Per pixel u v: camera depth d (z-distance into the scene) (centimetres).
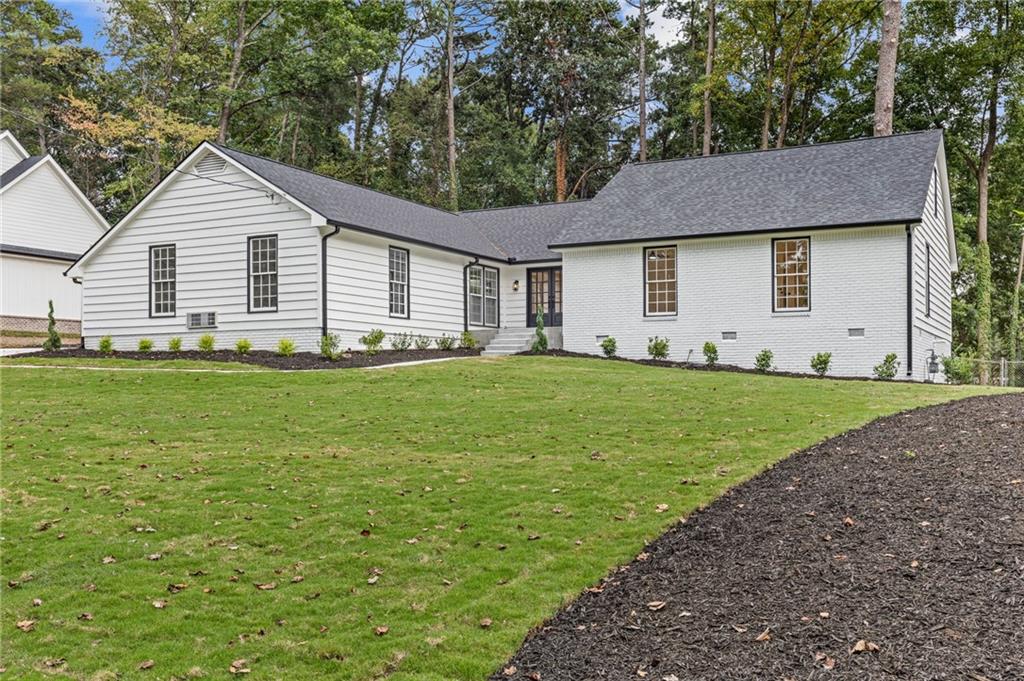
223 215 2119
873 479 781
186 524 792
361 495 860
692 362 2192
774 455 932
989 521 640
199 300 2150
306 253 2017
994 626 489
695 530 710
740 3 3256
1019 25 3256
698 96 3816
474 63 4597
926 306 2191
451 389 1535
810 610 533
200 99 3925
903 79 3500
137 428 1218
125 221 2223
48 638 581
